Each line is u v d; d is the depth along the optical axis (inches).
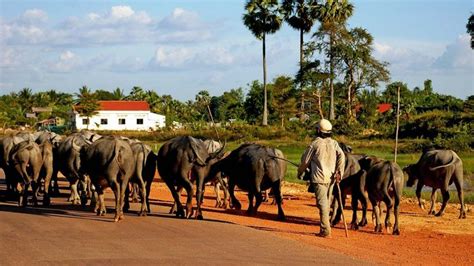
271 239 558.6
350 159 712.4
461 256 545.3
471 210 937.5
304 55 3410.4
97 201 725.9
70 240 522.3
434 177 864.3
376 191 676.7
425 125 2669.8
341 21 3385.8
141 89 5177.2
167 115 4131.4
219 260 453.1
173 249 491.2
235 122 3240.7
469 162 1673.2
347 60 3400.6
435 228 740.7
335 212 731.4
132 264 429.7
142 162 717.3
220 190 1141.1
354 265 461.7
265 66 3243.1
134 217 695.7
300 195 1080.2
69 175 860.6
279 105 3501.5
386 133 2743.6
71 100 5698.8
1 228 583.2
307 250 512.7
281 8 3334.2
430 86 5014.8
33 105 5128.0
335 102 3538.4
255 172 751.1
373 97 3587.6
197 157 695.7
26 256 450.3
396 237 644.1
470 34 3051.2
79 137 864.9
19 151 805.2
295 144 2394.2
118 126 3772.1
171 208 778.8
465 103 3238.2
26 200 812.6
